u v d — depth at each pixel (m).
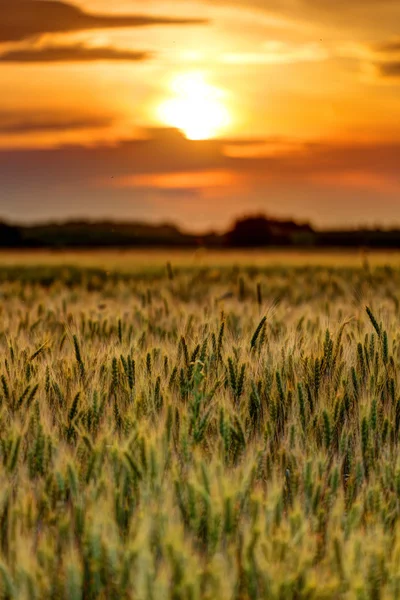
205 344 6.10
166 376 5.80
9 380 5.55
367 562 3.26
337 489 4.05
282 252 59.66
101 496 3.73
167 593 3.01
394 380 5.65
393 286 14.70
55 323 9.65
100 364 5.91
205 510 3.64
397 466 4.08
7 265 31.16
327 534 3.56
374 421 4.79
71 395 5.40
